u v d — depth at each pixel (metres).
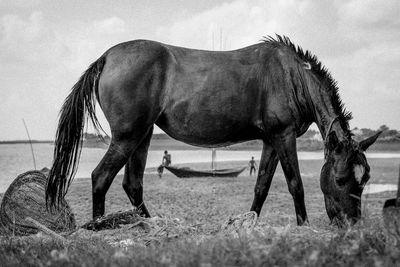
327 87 6.86
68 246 4.92
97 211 6.87
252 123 7.13
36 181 7.62
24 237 5.89
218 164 47.47
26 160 57.00
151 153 85.69
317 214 12.42
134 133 6.92
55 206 6.93
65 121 7.00
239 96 7.00
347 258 3.54
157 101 6.99
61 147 6.98
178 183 24.78
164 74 7.00
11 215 7.27
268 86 7.02
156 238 5.45
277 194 18.81
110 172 6.90
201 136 7.16
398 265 3.39
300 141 75.44
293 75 6.98
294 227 5.65
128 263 3.55
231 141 7.32
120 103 6.87
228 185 23.45
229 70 7.04
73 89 7.11
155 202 16.12
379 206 12.55
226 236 5.26
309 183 23.16
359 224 4.84
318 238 4.61
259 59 7.14
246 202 16.36
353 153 6.34
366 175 6.36
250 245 3.89
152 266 3.44
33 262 4.06
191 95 6.97
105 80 6.95
